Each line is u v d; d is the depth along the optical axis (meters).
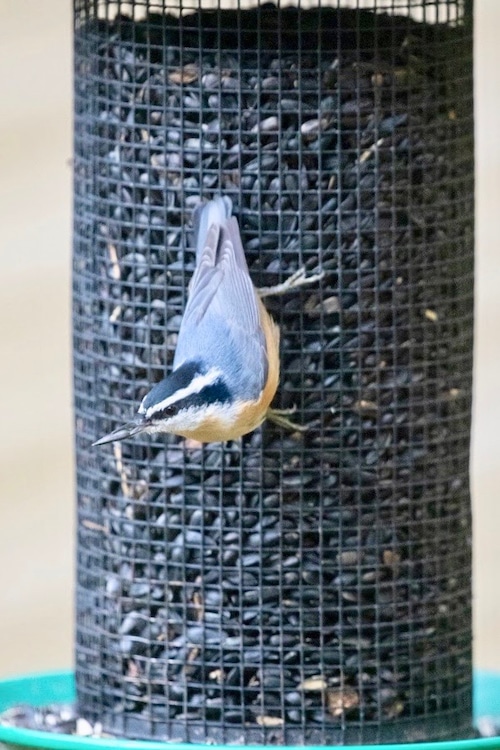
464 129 11.22
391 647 10.98
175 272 10.98
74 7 11.38
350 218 10.83
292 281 10.79
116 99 11.04
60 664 15.38
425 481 11.08
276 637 10.90
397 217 10.91
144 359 11.05
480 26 16.08
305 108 10.76
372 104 10.81
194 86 10.84
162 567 11.04
